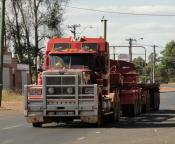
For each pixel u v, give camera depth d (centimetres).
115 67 3425
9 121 3188
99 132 2416
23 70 9088
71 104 2630
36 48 8712
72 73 2634
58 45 2911
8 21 8750
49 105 2647
